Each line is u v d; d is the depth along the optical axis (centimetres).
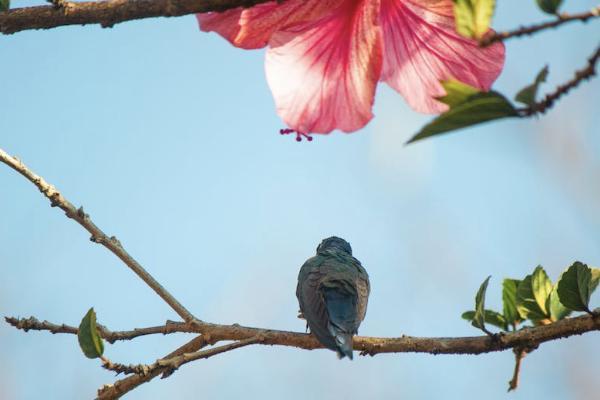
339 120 476
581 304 615
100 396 636
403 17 496
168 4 461
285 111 475
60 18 473
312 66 480
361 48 482
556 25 348
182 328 698
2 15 473
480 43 356
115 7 464
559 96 338
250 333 698
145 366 625
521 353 642
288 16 491
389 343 696
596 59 339
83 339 607
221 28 494
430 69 493
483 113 329
